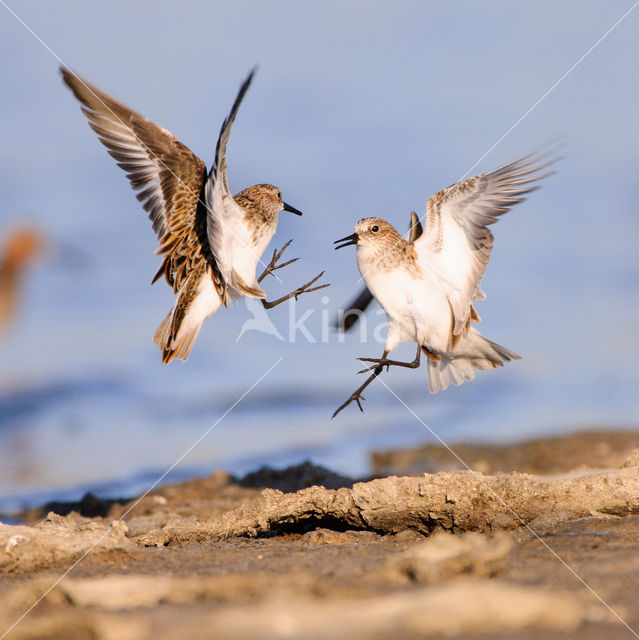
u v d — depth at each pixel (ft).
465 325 32.53
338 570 21.97
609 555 22.38
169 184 31.40
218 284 31.73
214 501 37.09
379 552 24.43
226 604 19.39
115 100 31.35
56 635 18.06
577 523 26.05
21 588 21.74
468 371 34.22
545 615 17.66
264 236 32.68
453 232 31.73
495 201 31.12
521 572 21.26
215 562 23.66
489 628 17.31
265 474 40.78
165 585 20.86
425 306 32.45
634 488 27.30
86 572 23.04
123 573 22.84
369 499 27.99
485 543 22.09
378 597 19.16
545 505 27.40
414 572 20.89
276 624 17.43
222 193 29.07
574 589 19.74
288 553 24.56
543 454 43.78
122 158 31.73
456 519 27.71
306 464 40.91
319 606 18.45
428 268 32.27
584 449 44.29
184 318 31.35
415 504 27.86
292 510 28.53
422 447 46.62
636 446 44.42
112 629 17.48
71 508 38.47
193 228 31.45
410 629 17.24
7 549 24.17
